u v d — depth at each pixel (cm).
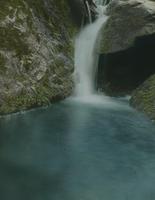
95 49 2409
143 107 2038
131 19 2311
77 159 1426
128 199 1181
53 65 2141
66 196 1178
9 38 1955
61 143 1559
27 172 1306
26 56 1995
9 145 1502
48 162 1388
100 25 2523
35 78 1998
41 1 2258
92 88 2394
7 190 1189
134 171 1361
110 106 2142
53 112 1928
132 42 2289
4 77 1853
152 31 2259
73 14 2508
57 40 2259
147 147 1569
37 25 2142
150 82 2164
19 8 2072
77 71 2339
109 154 1488
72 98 2219
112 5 2592
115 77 2481
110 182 1277
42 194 1180
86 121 1836
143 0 2403
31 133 1631
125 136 1675
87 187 1238
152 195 1211
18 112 1852
